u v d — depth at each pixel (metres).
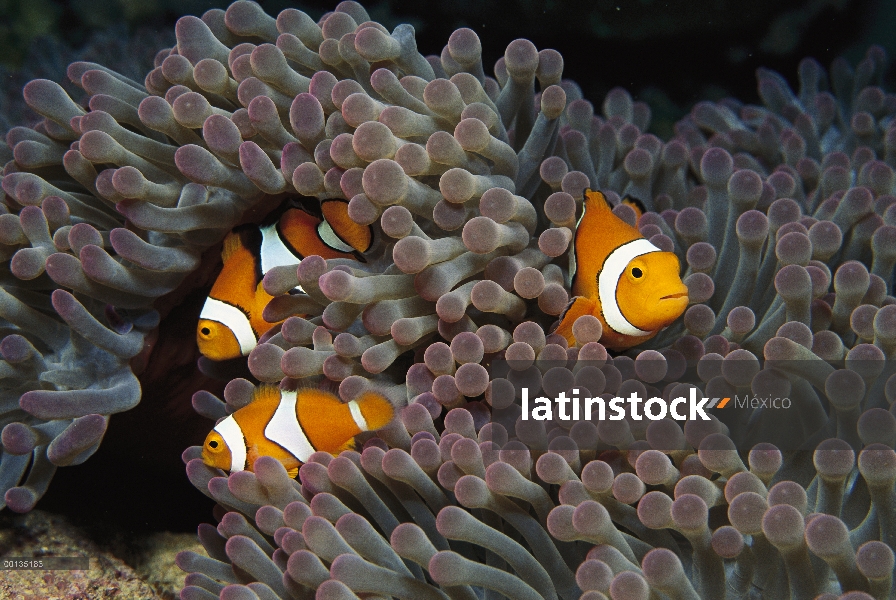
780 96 0.81
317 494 0.51
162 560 0.60
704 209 0.63
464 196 0.52
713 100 1.03
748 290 0.56
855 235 0.58
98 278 0.54
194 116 0.55
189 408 0.57
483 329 0.52
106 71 0.59
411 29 0.57
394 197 0.51
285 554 0.52
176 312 0.56
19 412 0.56
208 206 0.55
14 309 0.55
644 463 0.49
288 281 0.53
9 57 0.97
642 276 0.51
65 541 0.57
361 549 0.50
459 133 0.53
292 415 0.53
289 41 0.57
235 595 0.50
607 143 0.62
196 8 1.03
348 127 0.54
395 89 0.55
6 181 0.56
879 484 0.48
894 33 1.00
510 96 0.57
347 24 0.57
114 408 0.54
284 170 0.54
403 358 0.55
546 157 0.57
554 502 0.51
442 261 0.53
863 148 0.66
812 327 0.55
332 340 0.54
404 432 0.52
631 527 0.51
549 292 0.52
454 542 0.52
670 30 0.95
